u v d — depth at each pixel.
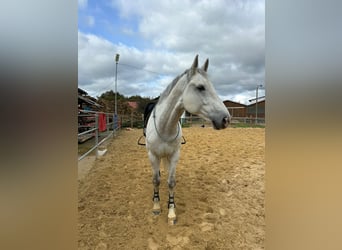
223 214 2.34
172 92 2.03
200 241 1.88
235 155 4.95
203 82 1.87
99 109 14.68
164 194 2.83
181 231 2.02
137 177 3.51
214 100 1.85
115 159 4.73
